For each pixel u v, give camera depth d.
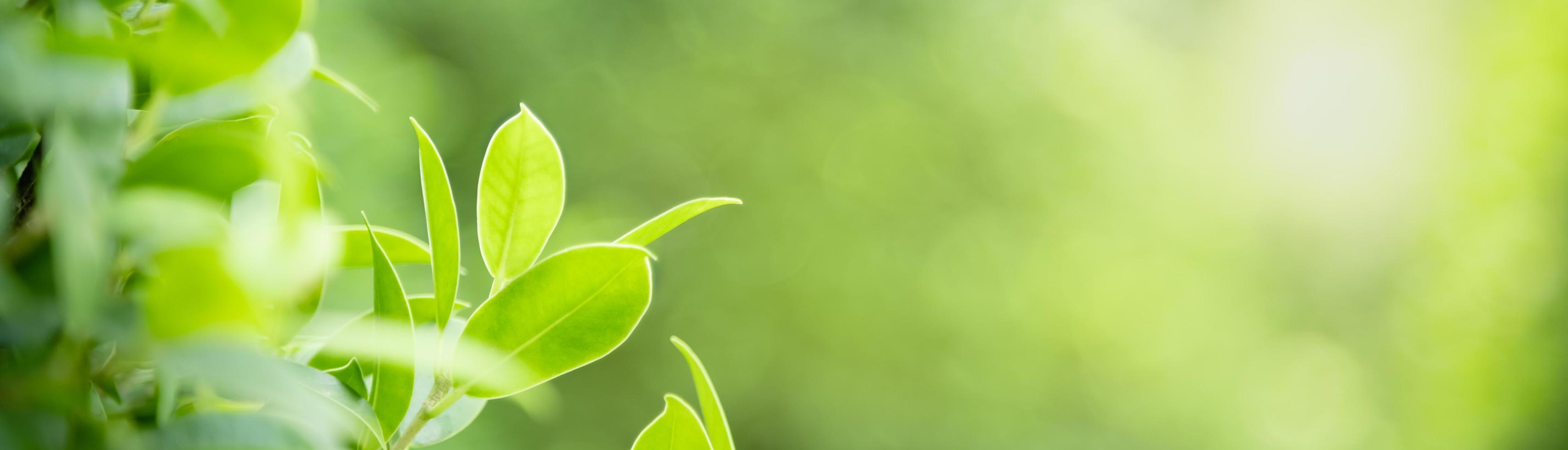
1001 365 7.31
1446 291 5.71
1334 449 8.12
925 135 7.27
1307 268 12.58
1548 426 4.95
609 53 7.02
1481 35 5.69
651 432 0.74
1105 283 7.59
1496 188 5.28
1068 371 7.61
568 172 6.80
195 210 0.61
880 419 7.20
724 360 7.09
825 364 7.20
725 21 7.11
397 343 0.67
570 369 0.71
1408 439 6.35
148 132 0.64
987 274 7.30
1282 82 11.55
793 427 7.26
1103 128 7.79
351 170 3.44
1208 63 10.05
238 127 0.67
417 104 4.18
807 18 7.14
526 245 0.73
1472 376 5.38
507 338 0.71
